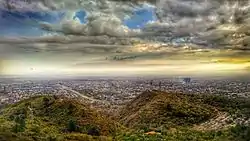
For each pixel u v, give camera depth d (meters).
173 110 169.12
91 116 142.25
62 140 99.19
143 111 175.62
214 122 156.00
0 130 90.81
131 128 149.50
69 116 138.00
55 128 119.81
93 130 124.62
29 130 103.00
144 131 131.62
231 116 162.75
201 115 167.50
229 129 129.12
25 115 137.62
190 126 152.50
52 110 146.38
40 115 141.88
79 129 123.25
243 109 176.75
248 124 130.38
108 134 127.25
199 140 115.38
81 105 157.50
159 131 131.50
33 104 156.88
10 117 132.25
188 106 178.38
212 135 123.75
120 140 114.50
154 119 161.00
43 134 103.12
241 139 111.44
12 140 84.25
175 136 120.75
